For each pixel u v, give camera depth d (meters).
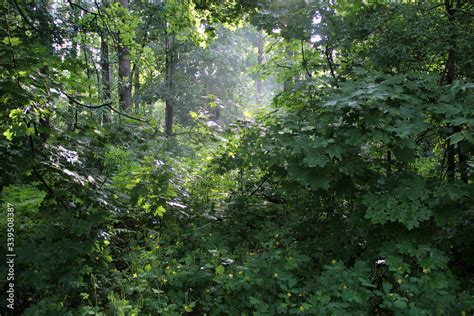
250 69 6.68
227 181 5.54
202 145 5.19
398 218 2.95
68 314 2.78
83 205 3.53
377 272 3.26
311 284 3.18
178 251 4.01
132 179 4.38
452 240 3.54
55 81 3.38
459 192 2.94
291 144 3.37
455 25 3.99
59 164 3.35
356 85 3.36
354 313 2.69
